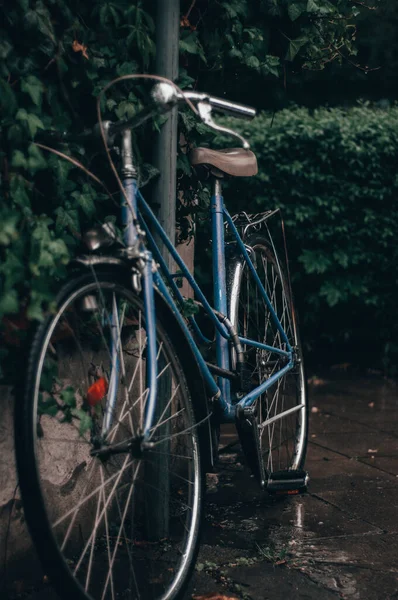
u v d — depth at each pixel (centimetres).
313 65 388
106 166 273
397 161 640
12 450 243
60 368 254
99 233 225
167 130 285
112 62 272
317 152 629
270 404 343
